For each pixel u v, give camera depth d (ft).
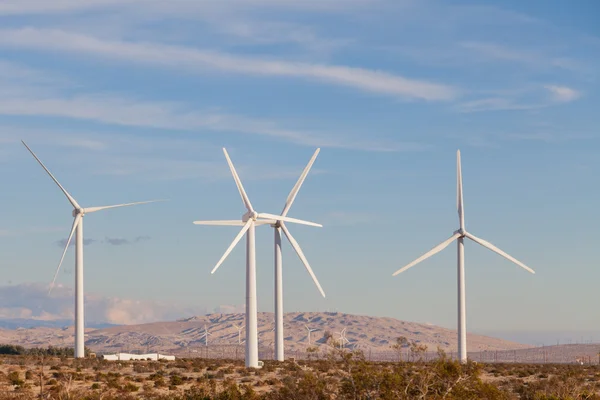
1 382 371.35
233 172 495.82
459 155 561.43
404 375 275.18
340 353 283.18
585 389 347.15
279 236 558.15
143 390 369.30
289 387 290.97
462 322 557.74
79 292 552.00
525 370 499.10
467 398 260.21
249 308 484.74
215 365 506.07
